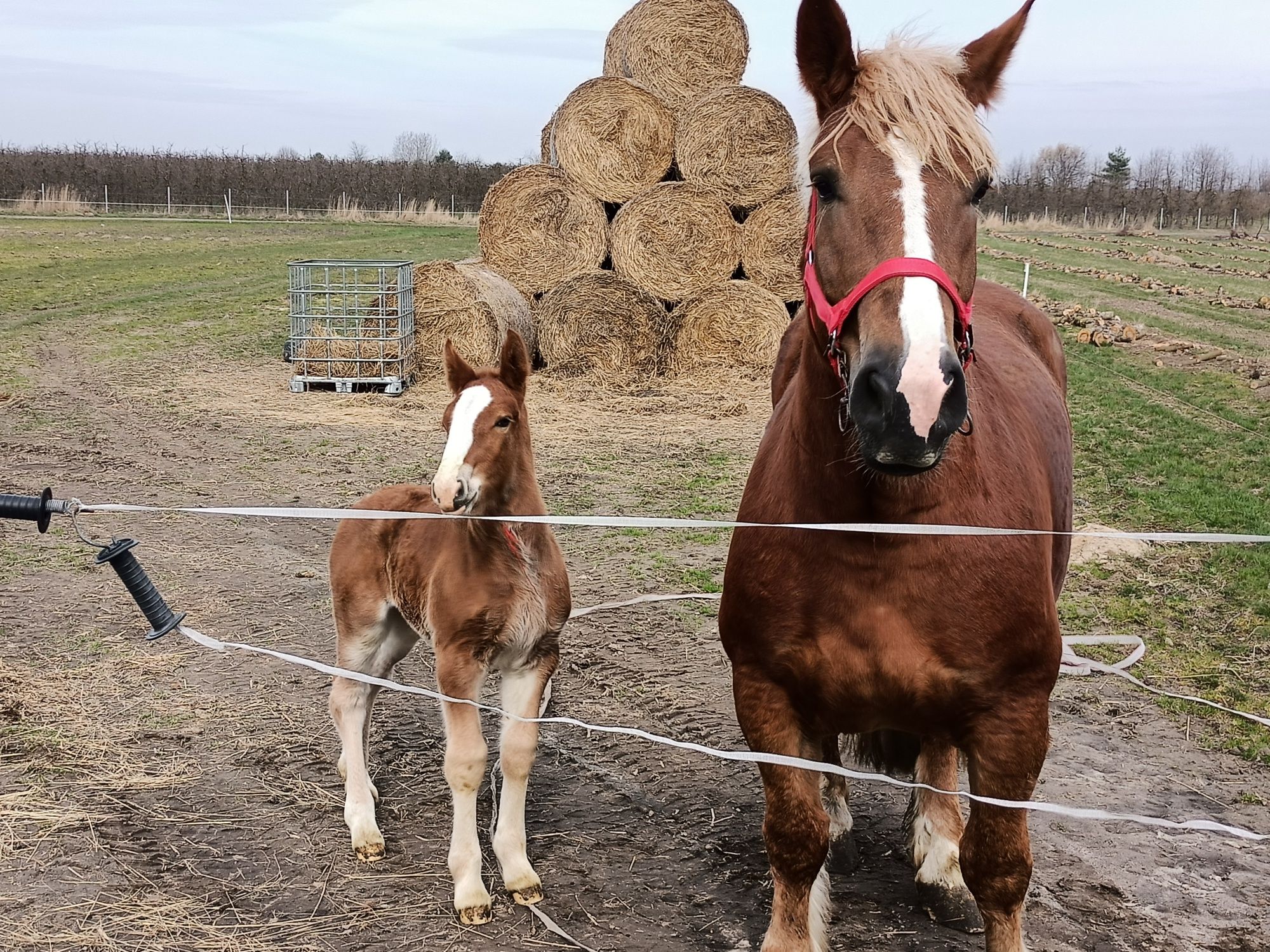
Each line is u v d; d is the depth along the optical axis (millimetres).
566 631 6020
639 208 13953
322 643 5770
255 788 4273
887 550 2643
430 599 3652
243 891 3607
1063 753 4723
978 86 2787
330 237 37156
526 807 4211
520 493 3678
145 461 9641
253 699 5051
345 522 4129
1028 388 3668
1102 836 4059
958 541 2648
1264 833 4070
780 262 14102
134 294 21422
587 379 13875
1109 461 10125
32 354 14969
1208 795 4383
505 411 3572
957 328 2555
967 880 2871
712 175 13875
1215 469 9766
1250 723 5004
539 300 14641
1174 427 11523
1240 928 3490
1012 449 3053
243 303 20859
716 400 12891
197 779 4324
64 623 5898
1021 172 62438
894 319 2326
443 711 3576
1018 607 2701
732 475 9492
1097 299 23172
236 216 49031
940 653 2689
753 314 14078
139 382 13398
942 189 2492
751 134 13766
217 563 7070
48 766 4355
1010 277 26953
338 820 4070
